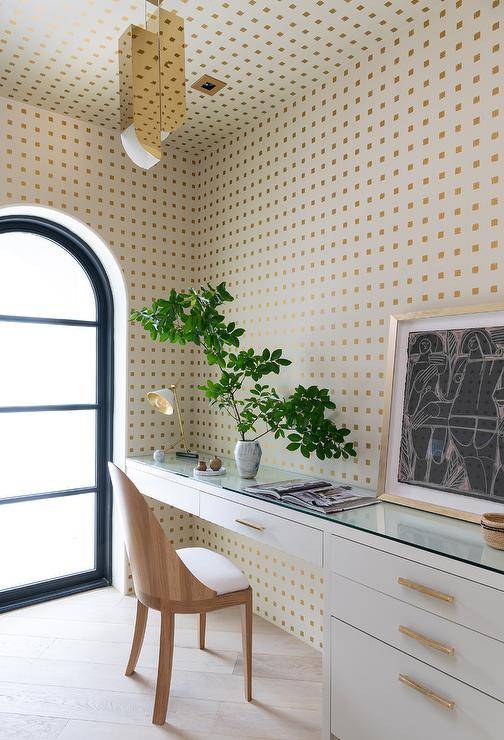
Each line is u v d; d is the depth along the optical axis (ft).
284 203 8.79
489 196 5.90
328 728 5.68
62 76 8.09
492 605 4.17
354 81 7.54
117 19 6.66
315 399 7.67
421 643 4.72
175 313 8.41
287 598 8.81
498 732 4.15
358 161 7.47
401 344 6.51
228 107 8.94
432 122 6.50
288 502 6.39
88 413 10.88
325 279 7.99
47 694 6.95
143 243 10.36
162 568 6.35
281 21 6.68
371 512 5.90
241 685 7.19
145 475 9.39
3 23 6.77
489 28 5.91
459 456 5.70
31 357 10.26
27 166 8.96
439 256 6.41
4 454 10.13
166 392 9.39
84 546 11.01
